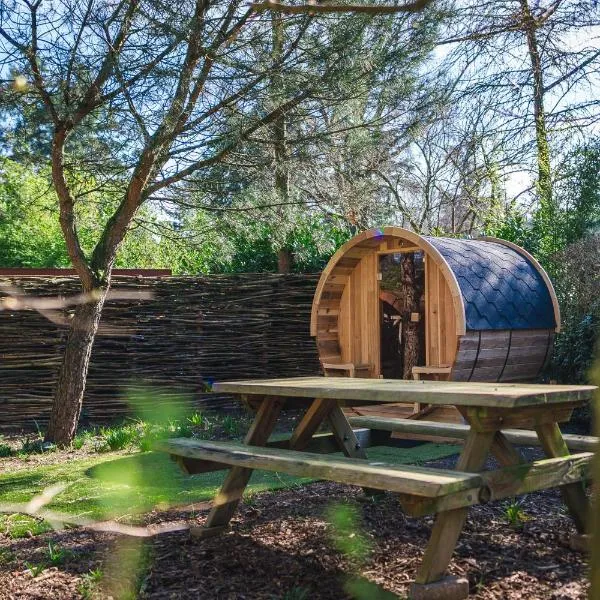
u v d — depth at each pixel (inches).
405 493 115.6
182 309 371.9
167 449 163.3
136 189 278.8
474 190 574.2
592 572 47.2
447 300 287.1
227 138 277.1
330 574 133.9
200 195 300.5
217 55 251.0
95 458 265.0
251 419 347.3
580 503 142.6
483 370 271.1
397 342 309.3
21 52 237.8
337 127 304.0
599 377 51.8
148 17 236.2
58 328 340.2
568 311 326.0
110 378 354.3
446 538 119.1
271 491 201.9
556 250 366.3
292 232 372.5
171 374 368.5
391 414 297.1
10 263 658.2
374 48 269.7
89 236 682.8
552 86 426.0
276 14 250.8
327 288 320.5
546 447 139.9
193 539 157.3
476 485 114.9
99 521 175.2
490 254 299.6
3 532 170.1
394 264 310.0
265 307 392.2
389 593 122.7
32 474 237.1
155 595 126.9
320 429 318.7
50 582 134.6
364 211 381.1
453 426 182.9
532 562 135.0
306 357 400.5
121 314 358.6
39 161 272.5
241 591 127.6
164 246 401.7
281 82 264.1
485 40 420.5
